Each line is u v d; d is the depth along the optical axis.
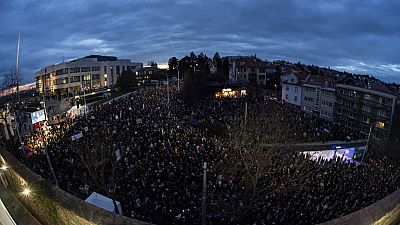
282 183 21.39
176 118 47.47
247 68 105.12
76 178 21.88
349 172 26.62
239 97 75.69
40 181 14.15
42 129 37.22
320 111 64.50
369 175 26.39
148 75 129.62
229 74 121.81
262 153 23.75
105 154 24.81
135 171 23.42
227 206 18.16
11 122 39.28
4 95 52.38
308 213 17.45
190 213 17.19
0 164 19.36
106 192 19.69
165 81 117.56
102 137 30.23
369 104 52.59
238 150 28.12
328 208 18.19
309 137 42.22
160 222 16.27
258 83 101.44
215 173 23.69
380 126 49.12
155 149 28.50
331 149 37.69
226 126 41.94
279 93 86.12
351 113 56.38
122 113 46.16
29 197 14.38
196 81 72.69
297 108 68.12
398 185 24.98
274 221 16.53
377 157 36.62
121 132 33.47
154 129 36.47
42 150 27.30
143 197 19.53
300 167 23.84
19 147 28.70
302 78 75.31
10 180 17.48
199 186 21.45
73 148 27.34
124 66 123.06
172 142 30.98
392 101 48.28
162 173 22.81
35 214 14.09
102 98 75.31
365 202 19.73
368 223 11.59
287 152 31.36
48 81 90.31
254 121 36.31
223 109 56.00
